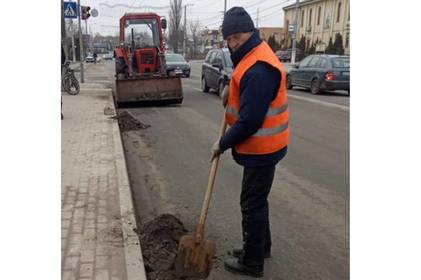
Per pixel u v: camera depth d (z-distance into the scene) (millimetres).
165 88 12836
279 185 5770
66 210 4426
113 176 5531
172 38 60781
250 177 3354
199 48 81875
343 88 16047
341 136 8914
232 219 4637
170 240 3984
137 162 6871
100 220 4195
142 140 8461
